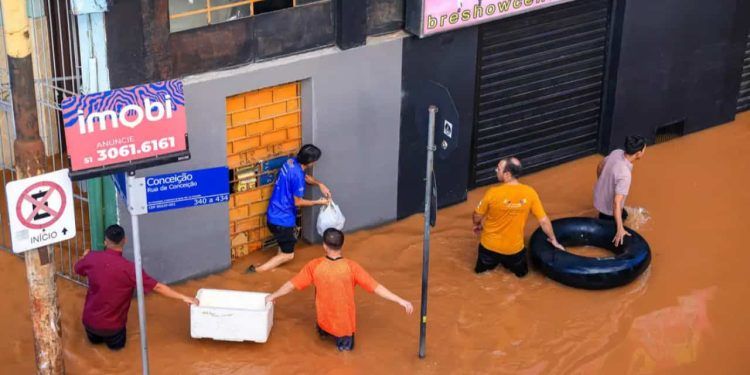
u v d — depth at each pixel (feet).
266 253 49.44
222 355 42.47
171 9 42.16
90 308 41.32
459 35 50.31
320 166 48.67
